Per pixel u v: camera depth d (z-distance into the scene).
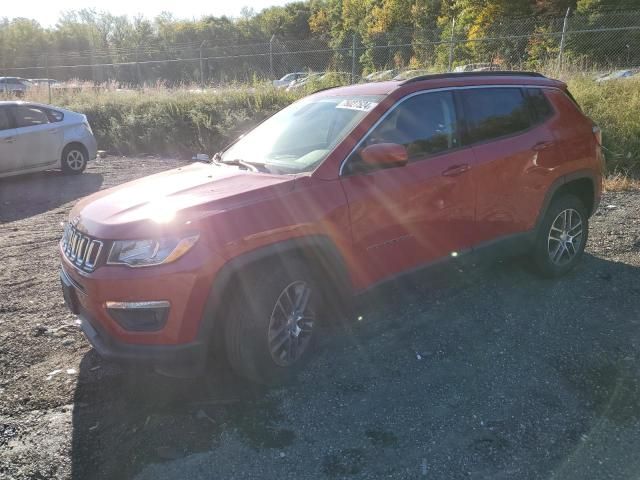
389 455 2.71
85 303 3.12
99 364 3.66
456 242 4.04
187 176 3.75
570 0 32.91
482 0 36.22
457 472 2.58
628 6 27.94
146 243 2.92
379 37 17.27
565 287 4.64
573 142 4.77
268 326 3.17
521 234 4.45
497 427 2.89
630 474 2.54
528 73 4.82
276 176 3.52
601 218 6.67
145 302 2.89
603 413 2.99
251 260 3.06
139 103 16.08
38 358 3.75
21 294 4.88
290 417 3.03
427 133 3.94
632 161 9.10
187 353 2.96
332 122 3.89
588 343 3.72
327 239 3.35
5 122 10.03
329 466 2.64
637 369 3.40
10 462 2.73
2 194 9.46
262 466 2.66
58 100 18.30
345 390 3.26
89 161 12.28
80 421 3.06
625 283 4.69
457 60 16.56
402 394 3.20
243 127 13.52
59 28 59.78
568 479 2.52
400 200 3.67
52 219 7.71
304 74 16.69
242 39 62.19
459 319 4.11
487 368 3.45
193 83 17.98
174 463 2.70
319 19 63.88
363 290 3.61
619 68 13.25
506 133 4.37
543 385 3.26
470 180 4.02
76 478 2.62
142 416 3.08
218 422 3.00
